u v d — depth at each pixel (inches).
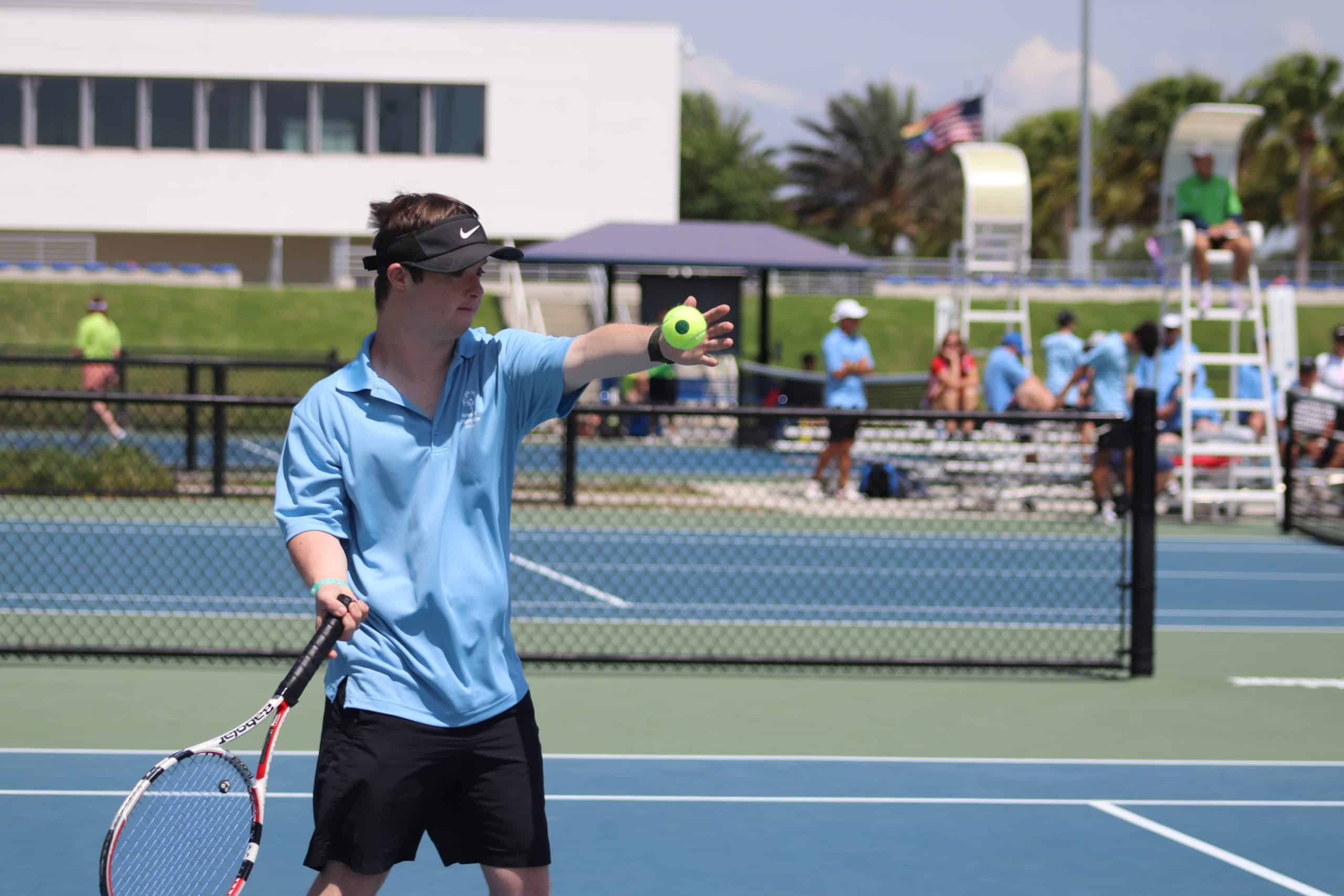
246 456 931.3
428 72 2069.4
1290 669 428.5
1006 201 977.5
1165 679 411.5
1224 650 459.8
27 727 325.7
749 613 517.3
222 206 2073.1
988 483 805.2
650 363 155.0
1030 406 799.7
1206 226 791.7
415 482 154.6
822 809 269.7
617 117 2094.0
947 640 472.4
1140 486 409.4
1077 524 775.1
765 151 3828.7
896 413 396.5
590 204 2098.9
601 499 831.1
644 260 1293.1
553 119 2089.1
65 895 213.2
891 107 3794.3
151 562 599.8
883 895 221.0
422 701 151.7
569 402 161.0
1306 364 879.1
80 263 2060.8
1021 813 269.3
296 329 1883.6
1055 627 494.6
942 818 264.7
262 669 402.9
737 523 766.5
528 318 1834.4
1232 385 869.2
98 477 799.1
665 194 2101.4
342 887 151.1
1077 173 3663.9
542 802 156.6
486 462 156.4
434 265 149.8
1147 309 2092.8
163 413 1034.7
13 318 1845.5
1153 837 254.8
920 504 833.5
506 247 153.1
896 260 2155.5
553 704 363.6
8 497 783.7
